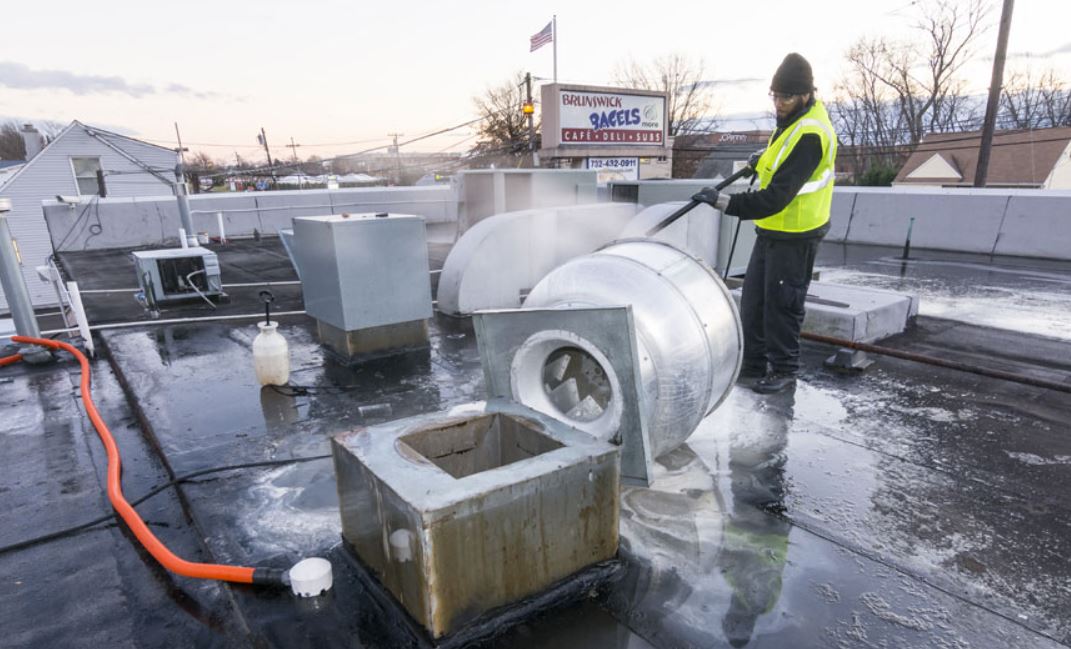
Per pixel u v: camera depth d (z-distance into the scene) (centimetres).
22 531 260
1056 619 203
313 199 1566
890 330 561
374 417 377
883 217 1271
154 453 333
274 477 304
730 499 282
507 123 5609
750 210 340
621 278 283
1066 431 356
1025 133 4209
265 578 218
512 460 255
